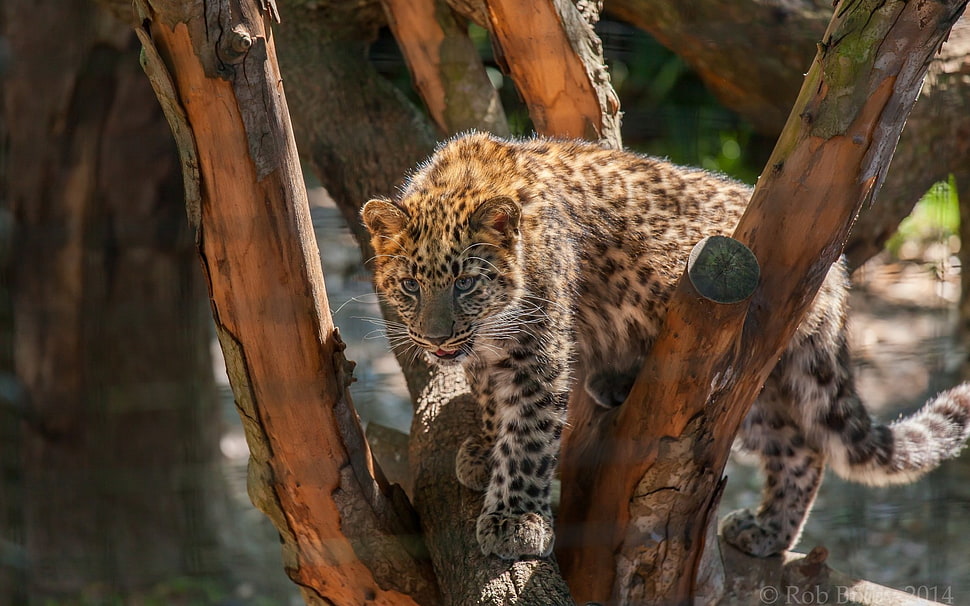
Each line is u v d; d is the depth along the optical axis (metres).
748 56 11.85
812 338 8.20
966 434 8.78
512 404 7.64
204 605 13.31
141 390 13.83
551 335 7.69
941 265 12.64
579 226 8.10
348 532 6.89
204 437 14.44
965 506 12.61
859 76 5.75
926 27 5.61
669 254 8.17
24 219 13.37
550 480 7.53
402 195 8.39
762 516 9.02
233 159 5.53
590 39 9.09
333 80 10.75
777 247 6.20
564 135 9.30
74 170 13.27
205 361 14.66
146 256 13.85
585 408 8.39
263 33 5.36
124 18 10.73
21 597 12.95
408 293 7.87
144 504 13.70
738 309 6.05
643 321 8.34
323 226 11.23
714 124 14.61
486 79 10.45
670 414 6.56
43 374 13.51
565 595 6.74
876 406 13.28
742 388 6.57
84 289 13.57
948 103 11.00
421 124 10.90
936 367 12.45
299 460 6.53
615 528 7.18
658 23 11.91
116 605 13.20
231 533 14.57
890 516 12.95
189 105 5.39
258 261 5.82
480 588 6.81
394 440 10.05
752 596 8.75
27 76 12.95
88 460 13.58
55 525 13.34
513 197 7.81
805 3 11.97
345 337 12.40
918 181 11.05
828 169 5.96
